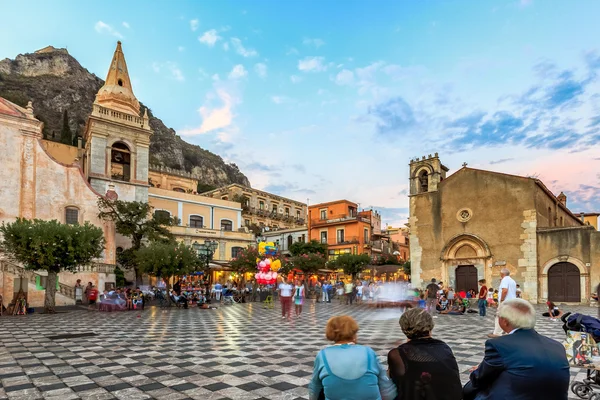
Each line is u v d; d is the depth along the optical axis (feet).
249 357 26.32
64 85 393.29
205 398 17.69
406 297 72.18
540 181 84.02
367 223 176.76
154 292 90.38
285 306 54.29
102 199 95.30
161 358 26.05
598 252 75.10
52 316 56.95
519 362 8.79
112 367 23.53
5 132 85.25
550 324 44.06
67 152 143.54
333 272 147.43
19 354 27.68
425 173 101.81
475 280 87.97
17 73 392.47
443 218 94.48
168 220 111.14
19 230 62.90
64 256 64.28
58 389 19.12
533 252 81.25
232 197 201.98
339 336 9.96
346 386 8.95
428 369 8.79
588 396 17.60
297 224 237.66
